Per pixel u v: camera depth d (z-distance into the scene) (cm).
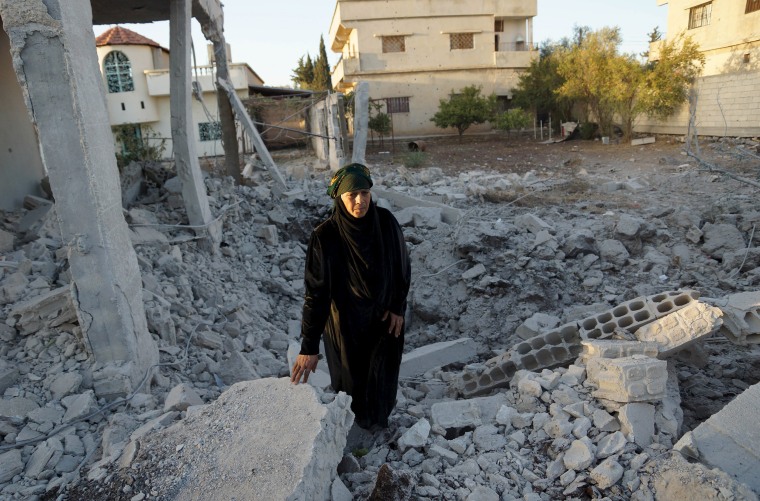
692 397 396
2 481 302
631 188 1155
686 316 340
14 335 418
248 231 881
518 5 2822
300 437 251
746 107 1741
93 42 397
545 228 757
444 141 2738
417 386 460
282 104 2183
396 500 252
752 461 243
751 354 448
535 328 523
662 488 240
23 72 348
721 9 2016
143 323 427
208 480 237
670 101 1994
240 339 524
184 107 696
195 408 293
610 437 274
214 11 1070
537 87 2648
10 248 552
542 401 320
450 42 2847
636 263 675
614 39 2205
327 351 339
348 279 307
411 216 908
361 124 1265
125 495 242
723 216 749
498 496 257
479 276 646
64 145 362
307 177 1468
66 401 365
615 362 301
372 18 2767
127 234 420
